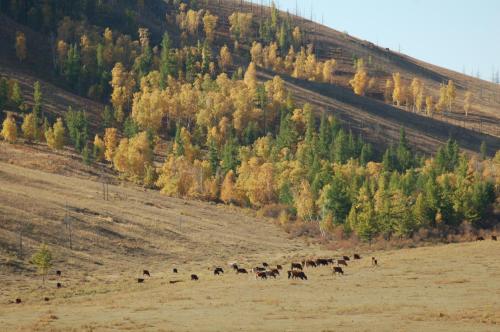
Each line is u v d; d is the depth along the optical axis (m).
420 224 134.50
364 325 36.75
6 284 73.19
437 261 73.62
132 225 114.56
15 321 45.56
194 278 74.00
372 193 147.25
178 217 130.75
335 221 136.88
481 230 133.75
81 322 42.91
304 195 148.50
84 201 125.88
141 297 58.72
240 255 106.31
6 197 111.38
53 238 96.62
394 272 66.75
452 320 37.84
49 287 73.06
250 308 46.41
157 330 37.56
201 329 37.38
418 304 44.50
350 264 79.44
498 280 55.84
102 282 78.06
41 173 147.38
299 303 48.03
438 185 142.50
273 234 133.00
